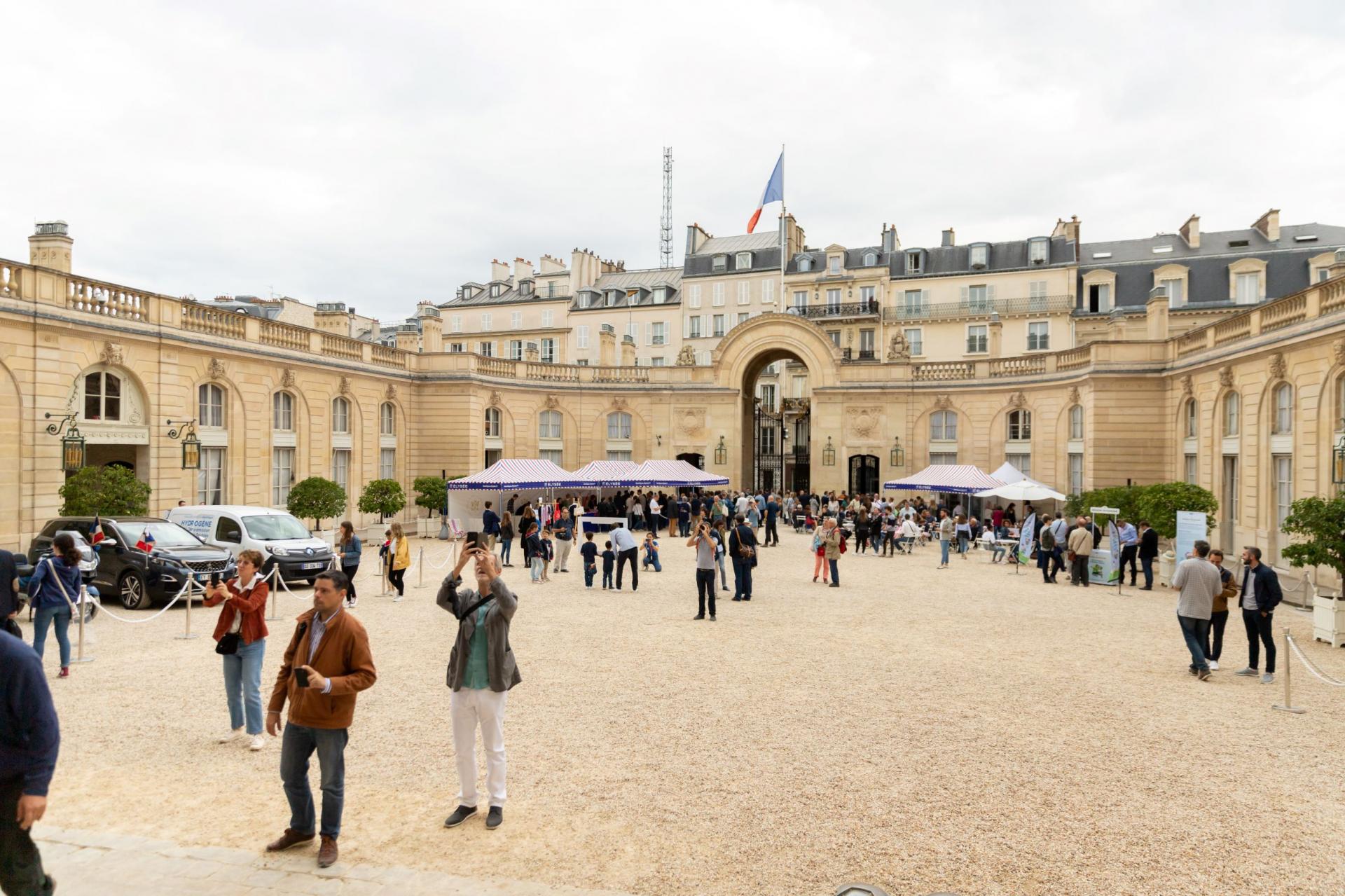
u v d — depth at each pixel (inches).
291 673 243.8
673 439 1646.2
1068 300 1894.7
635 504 1430.9
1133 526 831.7
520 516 1408.7
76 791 287.0
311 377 1158.3
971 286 1994.3
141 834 253.4
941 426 1520.7
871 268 2068.2
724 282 2354.8
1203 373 1009.5
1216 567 456.1
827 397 1579.7
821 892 222.2
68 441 796.6
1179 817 271.3
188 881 224.7
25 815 171.5
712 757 321.7
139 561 631.8
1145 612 656.4
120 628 562.9
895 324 2036.2
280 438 1112.2
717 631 563.2
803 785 295.4
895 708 387.2
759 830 259.0
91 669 448.5
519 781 297.3
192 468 956.6
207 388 997.8
